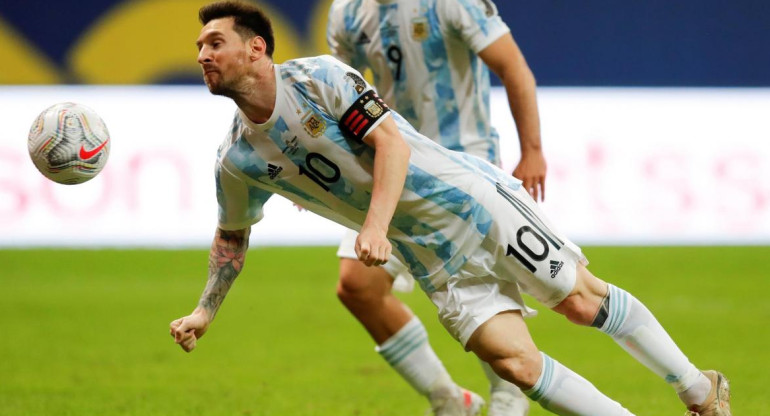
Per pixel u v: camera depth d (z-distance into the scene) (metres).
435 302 14.62
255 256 44.91
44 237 45.81
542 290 14.38
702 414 15.28
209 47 13.34
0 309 34.78
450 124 18.69
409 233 14.30
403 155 13.45
